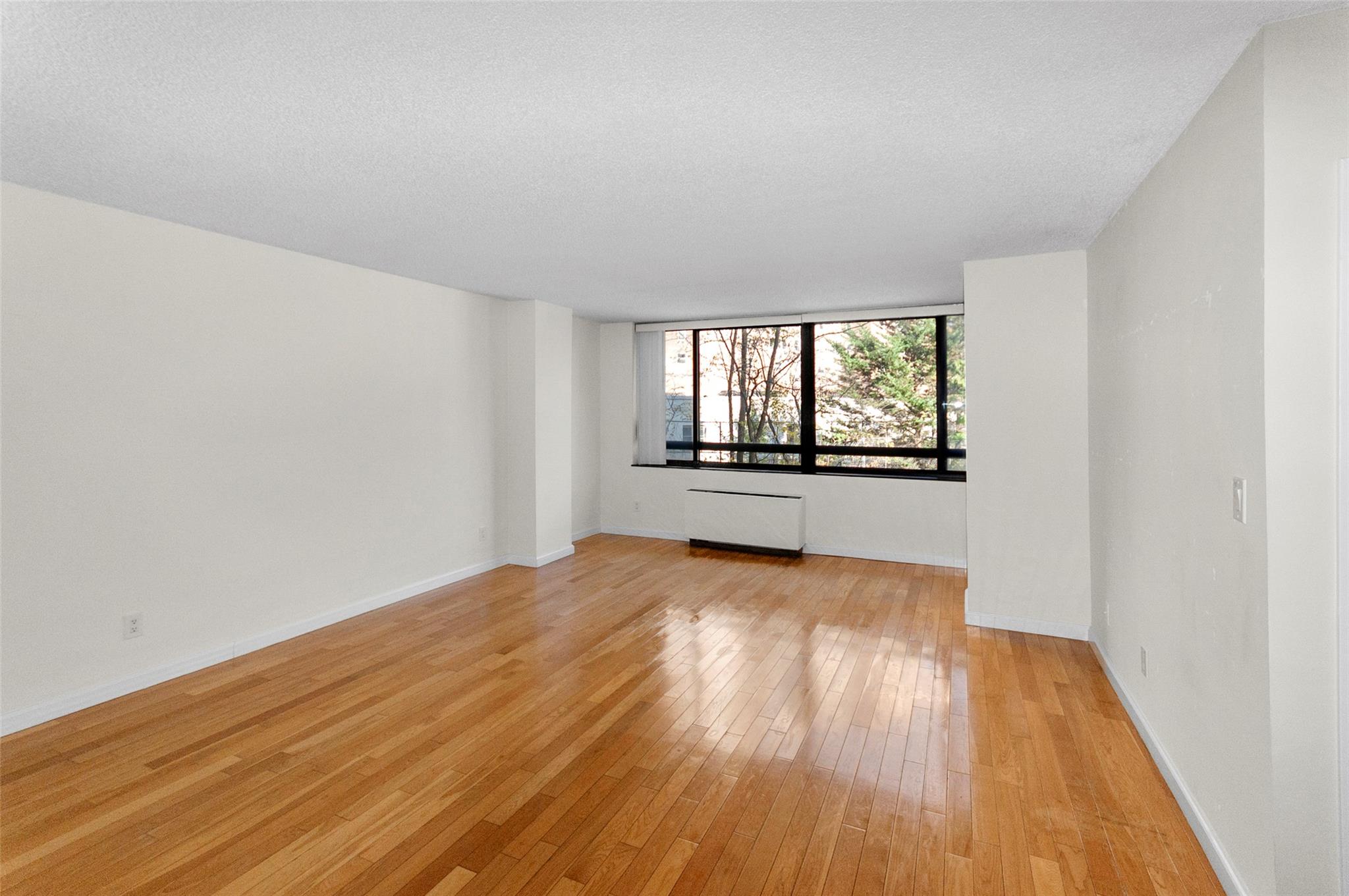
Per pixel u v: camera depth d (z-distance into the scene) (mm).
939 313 5891
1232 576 1842
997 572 4180
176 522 3400
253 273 3750
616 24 1563
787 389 6664
